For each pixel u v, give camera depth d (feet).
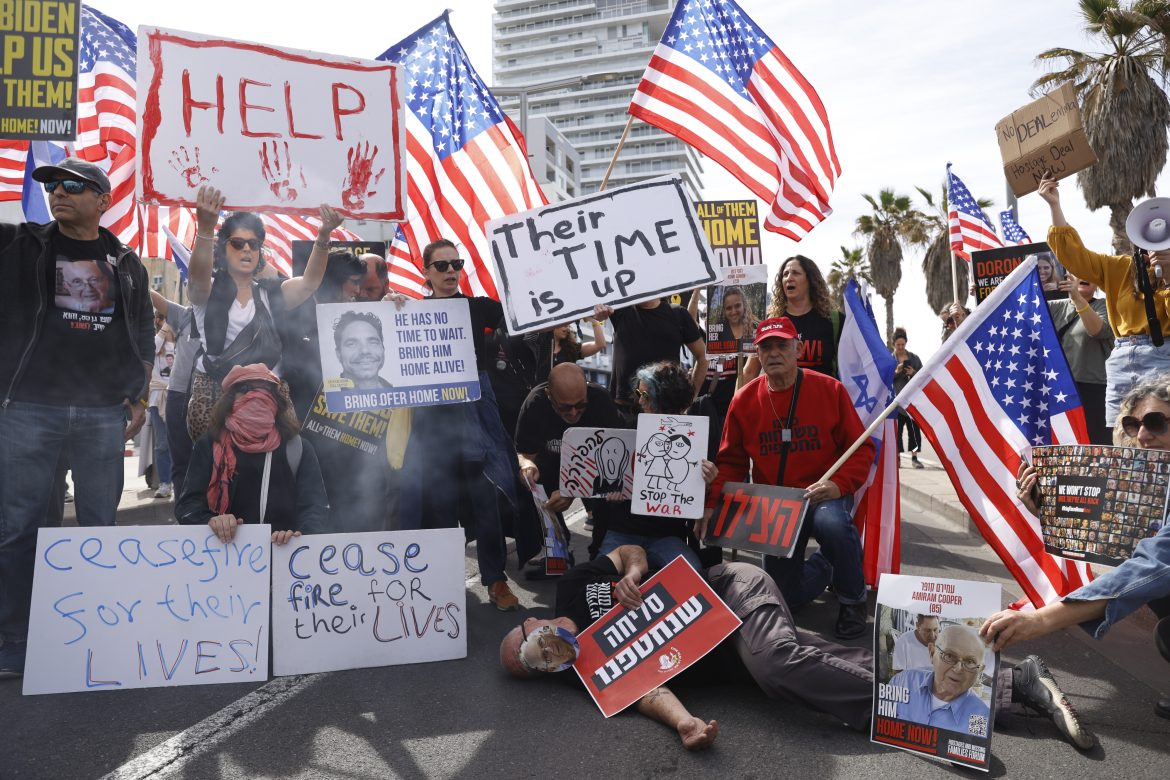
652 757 9.81
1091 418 21.77
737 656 11.85
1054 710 10.32
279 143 14.87
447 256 16.03
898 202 133.08
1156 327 16.22
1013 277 13.34
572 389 15.15
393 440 15.99
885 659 10.30
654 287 15.55
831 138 20.34
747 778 9.29
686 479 13.82
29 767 9.51
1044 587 12.66
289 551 12.94
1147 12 58.39
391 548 13.38
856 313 17.80
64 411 13.15
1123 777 9.26
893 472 17.06
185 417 17.34
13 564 12.78
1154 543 9.30
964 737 9.59
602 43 485.56
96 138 22.61
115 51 22.77
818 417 15.06
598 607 12.54
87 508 13.64
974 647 9.76
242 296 15.58
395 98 15.46
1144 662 13.11
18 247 13.03
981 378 13.37
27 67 12.32
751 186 20.42
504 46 501.56
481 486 16.29
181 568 12.53
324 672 12.75
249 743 10.21
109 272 13.58
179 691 11.98
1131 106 58.49
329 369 14.75
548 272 15.72
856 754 9.90
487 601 16.78
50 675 11.85
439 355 15.31
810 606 16.60
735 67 20.47
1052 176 16.66
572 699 11.66
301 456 13.93
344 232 33.14
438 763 9.68
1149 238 15.30
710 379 24.00
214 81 14.52
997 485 13.10
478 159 22.89
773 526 13.96
